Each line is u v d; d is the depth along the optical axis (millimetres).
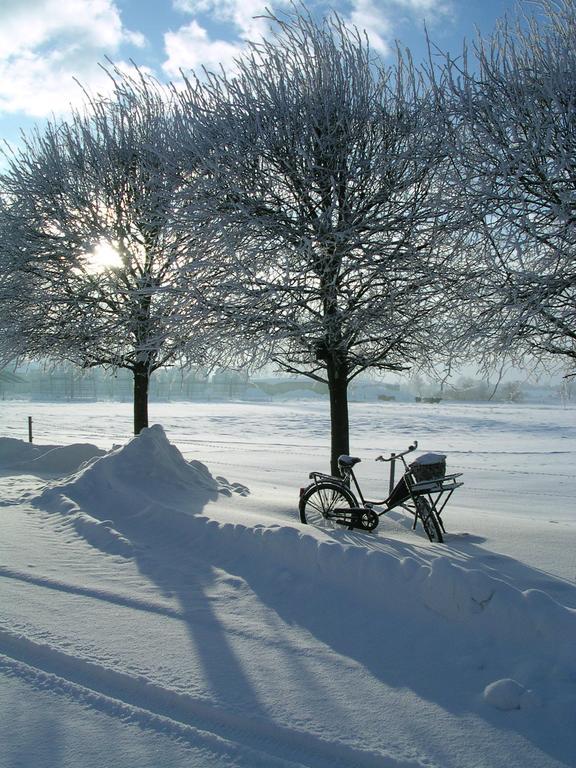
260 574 5531
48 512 8297
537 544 6629
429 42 9086
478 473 17812
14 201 14414
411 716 3334
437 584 4457
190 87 10148
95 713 3422
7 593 5234
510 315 7637
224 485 10242
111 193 13789
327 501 7555
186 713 3434
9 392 82062
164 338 10008
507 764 2945
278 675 3779
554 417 47188
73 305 13867
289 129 9078
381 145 9266
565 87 7531
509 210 7672
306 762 3012
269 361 10305
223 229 8750
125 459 9445
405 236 8836
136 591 5254
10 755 3031
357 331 9484
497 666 3803
